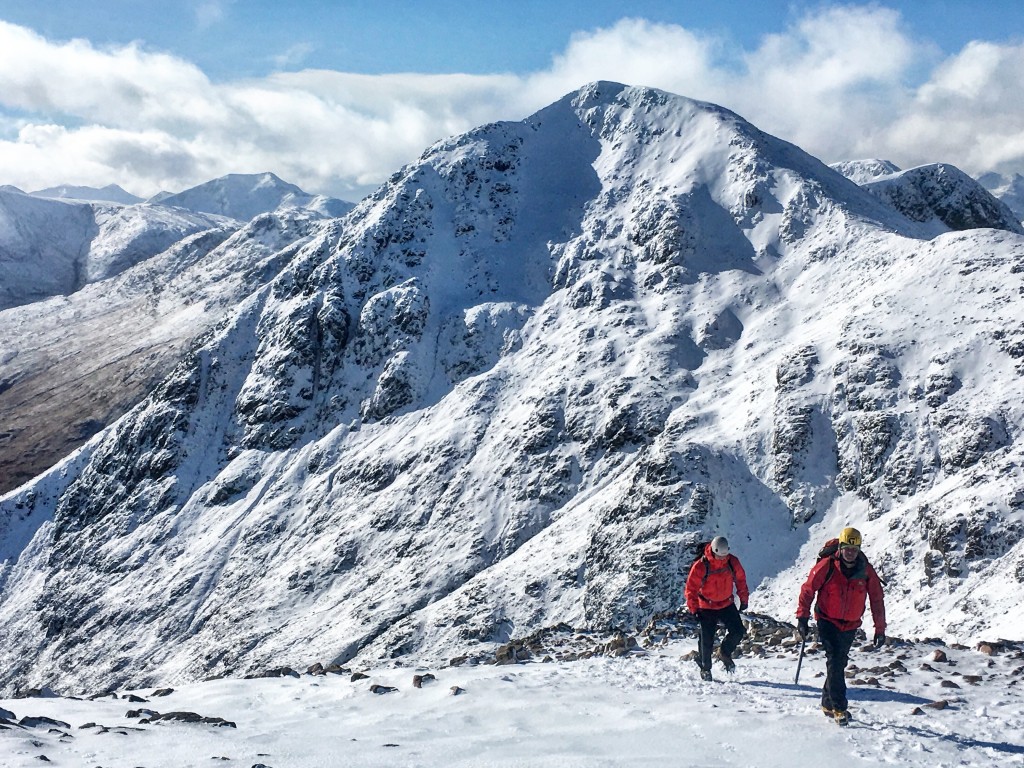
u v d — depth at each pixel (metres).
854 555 9.57
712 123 123.75
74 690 82.06
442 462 84.62
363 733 9.59
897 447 54.06
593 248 110.81
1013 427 49.41
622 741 9.04
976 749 8.45
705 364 85.38
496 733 9.45
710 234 106.38
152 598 88.75
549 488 75.44
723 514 55.16
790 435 58.41
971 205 145.50
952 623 36.00
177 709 11.49
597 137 134.50
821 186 106.88
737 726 9.42
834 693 9.56
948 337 58.78
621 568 52.91
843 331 64.69
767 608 48.19
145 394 189.50
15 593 105.31
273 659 68.31
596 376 85.38
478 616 57.56
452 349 102.50
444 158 128.38
